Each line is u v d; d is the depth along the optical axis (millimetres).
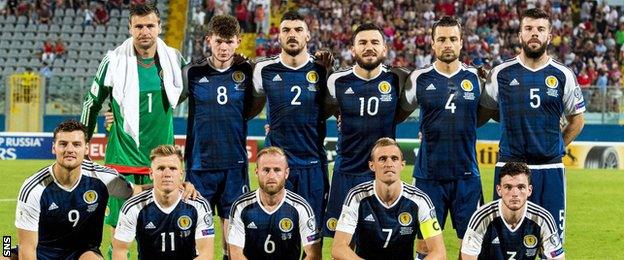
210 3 33469
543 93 9461
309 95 9734
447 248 12195
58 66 32250
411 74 9711
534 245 8844
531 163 9539
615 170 22828
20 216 8789
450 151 9602
